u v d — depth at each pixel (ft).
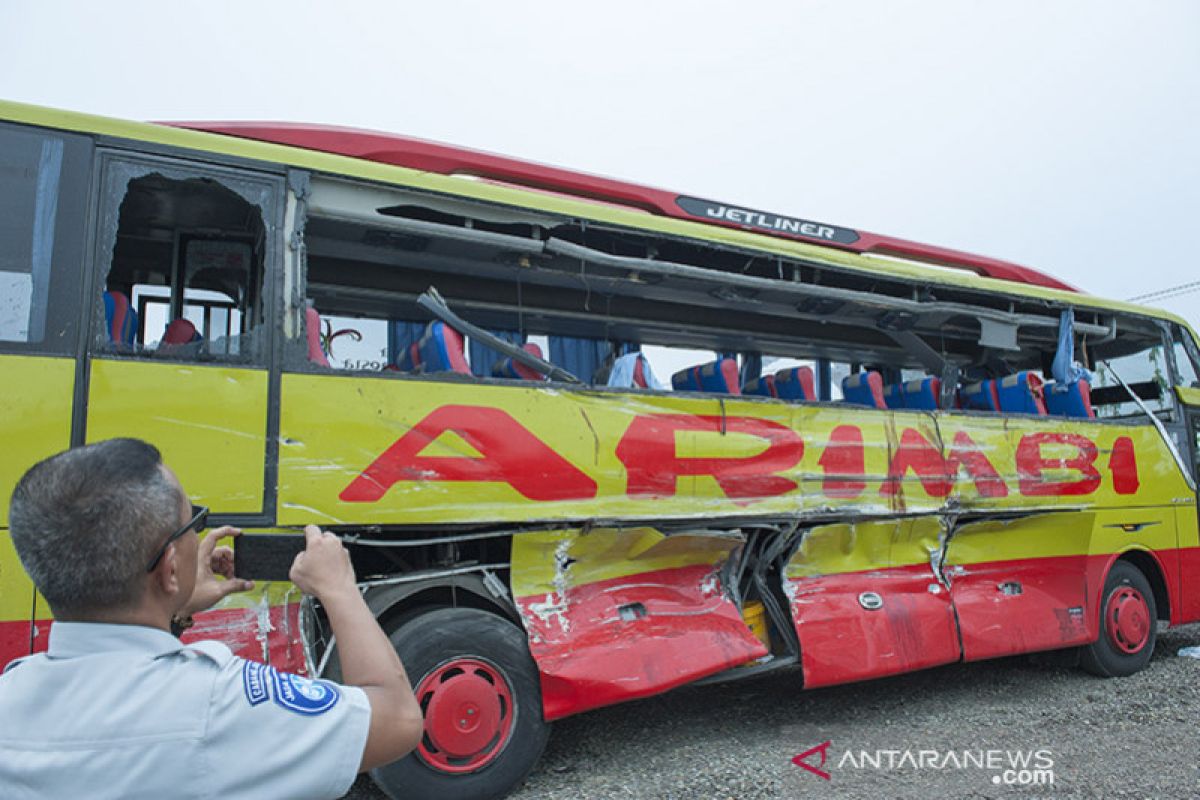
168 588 4.56
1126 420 22.38
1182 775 13.67
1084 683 20.42
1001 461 19.36
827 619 16.40
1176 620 22.36
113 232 11.02
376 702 4.60
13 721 4.12
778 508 15.79
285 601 11.39
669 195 17.07
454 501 12.50
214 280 14.61
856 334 23.43
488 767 12.42
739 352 21.99
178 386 10.96
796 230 18.70
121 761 4.00
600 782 13.29
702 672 14.40
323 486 11.58
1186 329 24.97
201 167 11.67
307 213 12.39
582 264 15.92
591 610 13.97
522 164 15.47
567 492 13.50
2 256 10.40
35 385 10.24
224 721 4.18
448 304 17.57
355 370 12.16
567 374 14.29
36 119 10.87
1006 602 19.12
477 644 12.66
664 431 14.73
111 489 4.33
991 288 20.49
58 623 4.39
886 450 17.57
